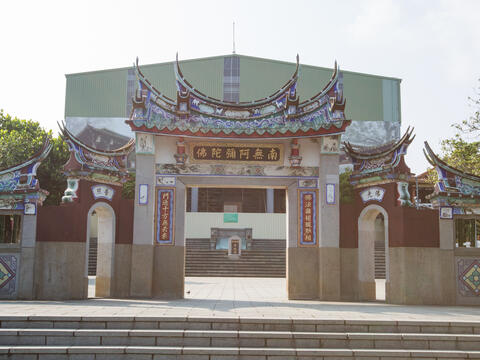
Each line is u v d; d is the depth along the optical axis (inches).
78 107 1879.9
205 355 335.9
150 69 1863.9
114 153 595.5
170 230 595.8
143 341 347.3
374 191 588.4
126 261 585.6
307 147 620.1
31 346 339.0
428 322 369.7
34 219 531.5
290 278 597.6
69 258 530.0
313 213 609.3
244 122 620.1
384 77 1962.4
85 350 333.7
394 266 553.6
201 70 1843.0
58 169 1165.7
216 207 1827.0
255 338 350.9
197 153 609.6
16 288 522.3
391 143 1920.5
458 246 557.0
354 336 355.3
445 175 559.2
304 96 1865.2
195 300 557.3
